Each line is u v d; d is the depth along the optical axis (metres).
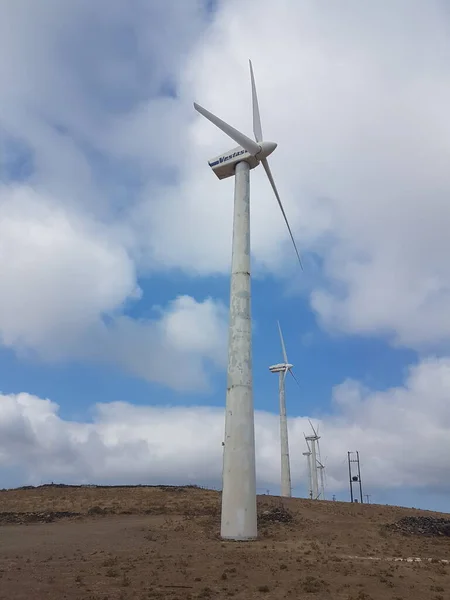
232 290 26.09
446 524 29.45
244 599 12.23
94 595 12.25
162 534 25.08
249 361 24.61
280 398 61.03
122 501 40.06
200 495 42.41
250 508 22.73
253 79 34.97
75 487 47.91
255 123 33.84
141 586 13.32
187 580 14.12
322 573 15.48
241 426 23.44
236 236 27.33
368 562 18.05
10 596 12.14
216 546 20.77
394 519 31.80
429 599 12.72
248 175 29.84
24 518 34.19
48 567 16.03
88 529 27.92
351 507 36.22
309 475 81.94
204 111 30.92
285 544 22.03
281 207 34.19
